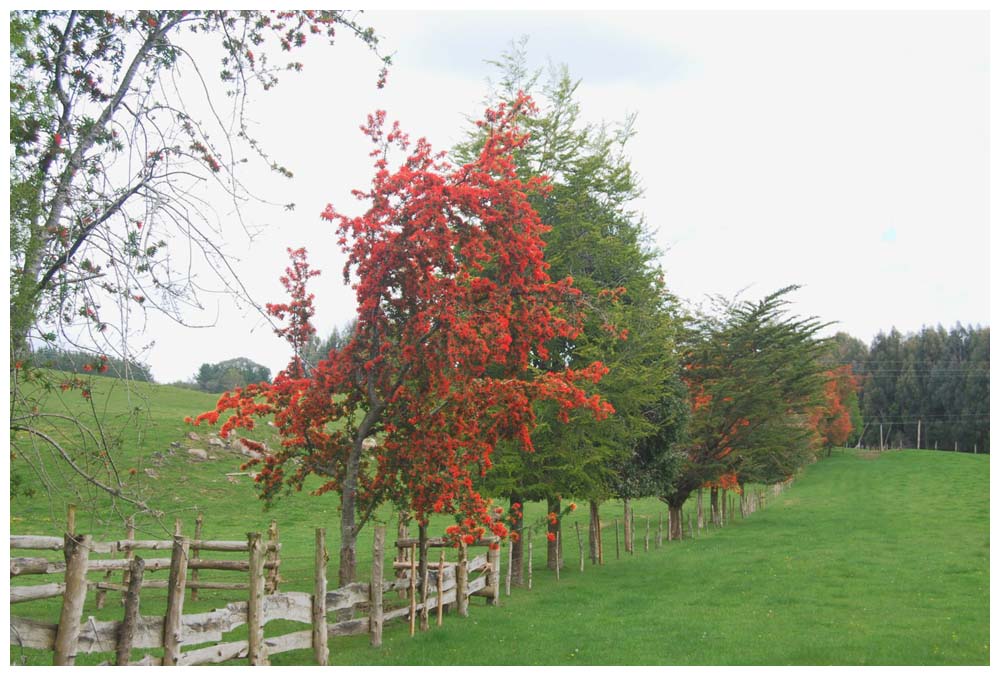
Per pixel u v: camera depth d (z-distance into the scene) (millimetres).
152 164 8602
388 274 13609
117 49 9844
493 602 16109
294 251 14359
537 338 14703
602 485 20062
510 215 13828
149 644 8094
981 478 55375
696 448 32531
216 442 37656
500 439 15359
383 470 14070
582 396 14383
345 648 11812
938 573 19281
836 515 37875
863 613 14570
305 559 22953
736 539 29406
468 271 14898
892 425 99688
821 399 36875
